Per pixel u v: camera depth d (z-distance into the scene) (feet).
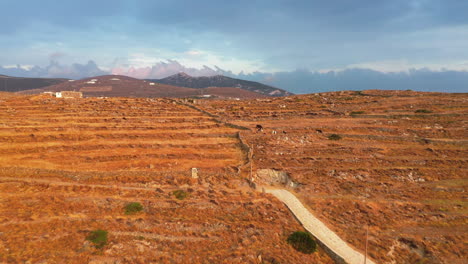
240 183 180.75
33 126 252.42
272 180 198.08
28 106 321.11
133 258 106.42
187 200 154.71
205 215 143.54
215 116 341.41
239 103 463.01
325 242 133.49
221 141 255.70
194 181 176.55
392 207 165.89
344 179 194.80
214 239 125.49
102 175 172.96
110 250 108.88
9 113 289.74
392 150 240.73
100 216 133.18
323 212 159.63
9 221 119.14
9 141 219.41
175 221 134.72
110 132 255.50
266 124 317.63
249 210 150.41
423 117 326.03
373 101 428.15
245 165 203.92
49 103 341.62
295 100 476.95
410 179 197.57
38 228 116.78
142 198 153.17
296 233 134.62
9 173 170.30
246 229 134.82
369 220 154.40
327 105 422.82
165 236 123.34
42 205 136.46
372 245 135.03
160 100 425.28
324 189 183.01
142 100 407.03
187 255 113.19
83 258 102.06
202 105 425.28
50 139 232.32
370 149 240.73
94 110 325.62
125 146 229.04
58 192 152.15
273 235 133.69
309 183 187.52
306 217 152.46
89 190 156.46
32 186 156.15
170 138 256.93
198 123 306.76
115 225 125.80
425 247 133.90
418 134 279.08
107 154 208.03
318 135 279.08
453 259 127.54
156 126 281.95
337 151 237.25
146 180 173.27
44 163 187.11
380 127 297.12
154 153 216.33
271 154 226.99
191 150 230.27
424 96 433.48
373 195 179.83
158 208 144.77
